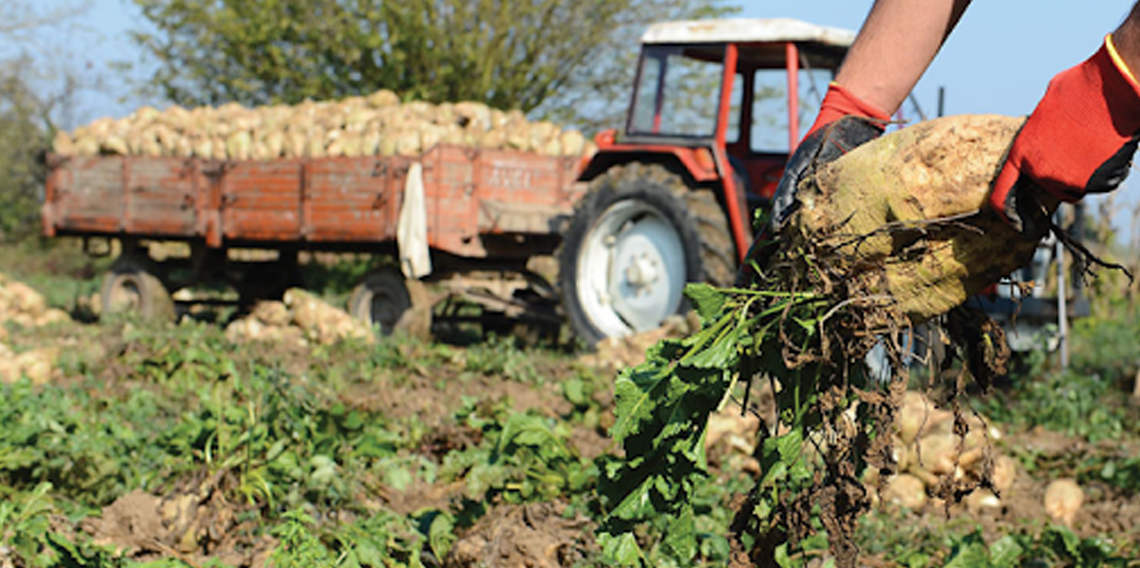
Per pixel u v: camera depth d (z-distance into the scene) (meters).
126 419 6.07
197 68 21.47
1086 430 7.36
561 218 10.45
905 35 1.88
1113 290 15.12
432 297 10.51
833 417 2.01
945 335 2.02
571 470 4.30
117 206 12.48
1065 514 5.21
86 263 23.30
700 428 2.10
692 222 8.62
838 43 8.71
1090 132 1.50
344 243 11.03
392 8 19.72
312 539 3.36
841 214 1.85
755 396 6.41
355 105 11.97
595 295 9.55
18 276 20.31
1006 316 8.88
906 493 5.18
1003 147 1.70
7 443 4.43
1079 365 10.66
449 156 9.98
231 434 4.45
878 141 1.83
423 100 20.33
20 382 5.74
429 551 3.84
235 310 13.89
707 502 4.31
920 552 4.25
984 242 1.77
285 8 20.80
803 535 2.10
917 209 1.76
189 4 20.75
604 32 20.95
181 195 11.95
